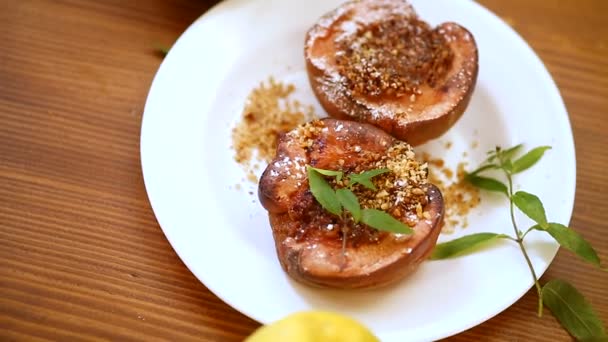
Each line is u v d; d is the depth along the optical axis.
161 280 0.45
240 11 0.53
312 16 0.54
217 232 0.45
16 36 0.52
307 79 0.54
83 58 0.52
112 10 0.54
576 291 0.44
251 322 0.44
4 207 0.46
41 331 0.42
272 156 0.50
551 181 0.48
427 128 0.48
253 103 0.52
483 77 0.53
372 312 0.43
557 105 0.51
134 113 0.50
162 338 0.43
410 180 0.45
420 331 0.42
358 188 0.44
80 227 0.46
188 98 0.50
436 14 0.54
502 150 0.51
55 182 0.47
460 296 0.44
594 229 0.49
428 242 0.43
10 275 0.44
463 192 0.50
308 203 0.44
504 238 0.46
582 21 0.58
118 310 0.43
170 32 0.54
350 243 0.43
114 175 0.48
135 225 0.46
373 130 0.46
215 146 0.50
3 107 0.49
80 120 0.50
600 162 0.51
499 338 0.44
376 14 0.51
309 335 0.37
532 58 0.53
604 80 0.55
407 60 0.49
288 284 0.44
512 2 0.58
